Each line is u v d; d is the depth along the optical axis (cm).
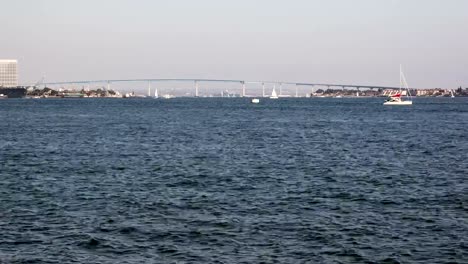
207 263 3700
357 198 5519
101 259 3772
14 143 10712
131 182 6375
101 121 18162
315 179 6581
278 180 6506
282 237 4212
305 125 16325
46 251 3916
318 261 3744
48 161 8125
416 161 8162
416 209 5066
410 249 3959
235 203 5294
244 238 4194
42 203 5272
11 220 4656
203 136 12381
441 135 12719
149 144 10575
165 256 3825
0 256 3812
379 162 8038
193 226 4494
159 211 4972
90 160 8244
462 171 7194
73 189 5947
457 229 4422
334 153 9156
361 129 14662
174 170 7238
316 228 4438
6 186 6112
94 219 4691
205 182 6378
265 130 14250
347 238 4194
